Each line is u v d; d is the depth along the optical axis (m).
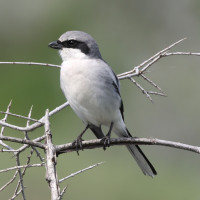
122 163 12.89
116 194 11.77
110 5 15.93
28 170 11.38
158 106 14.94
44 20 15.77
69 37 8.22
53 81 14.49
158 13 15.93
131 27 15.87
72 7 15.87
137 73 7.71
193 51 15.56
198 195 12.42
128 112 15.02
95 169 12.34
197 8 15.83
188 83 14.91
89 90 7.84
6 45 15.46
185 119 14.81
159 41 15.78
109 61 15.56
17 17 15.75
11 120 13.48
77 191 11.70
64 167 12.17
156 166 13.90
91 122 8.34
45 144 5.83
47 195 11.09
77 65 7.91
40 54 15.33
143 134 14.89
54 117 13.99
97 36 15.75
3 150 5.96
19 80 14.50
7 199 10.77
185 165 13.98
